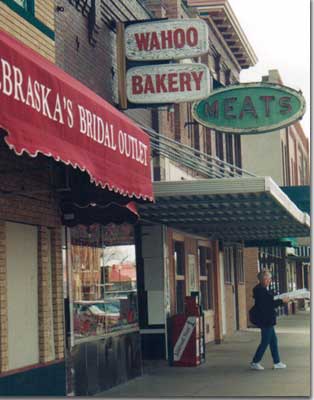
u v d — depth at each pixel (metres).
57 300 11.95
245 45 29.36
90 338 13.21
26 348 11.06
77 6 14.13
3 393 10.12
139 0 17.69
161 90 15.48
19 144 7.69
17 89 7.82
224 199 14.84
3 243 10.44
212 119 17.98
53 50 12.48
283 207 16.02
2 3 10.90
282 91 17.72
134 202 12.49
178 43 15.52
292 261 48.38
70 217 12.20
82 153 9.12
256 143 40.72
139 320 17.75
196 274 21.97
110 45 15.88
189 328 17.53
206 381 14.98
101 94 15.24
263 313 16.78
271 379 15.20
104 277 14.25
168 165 19.38
